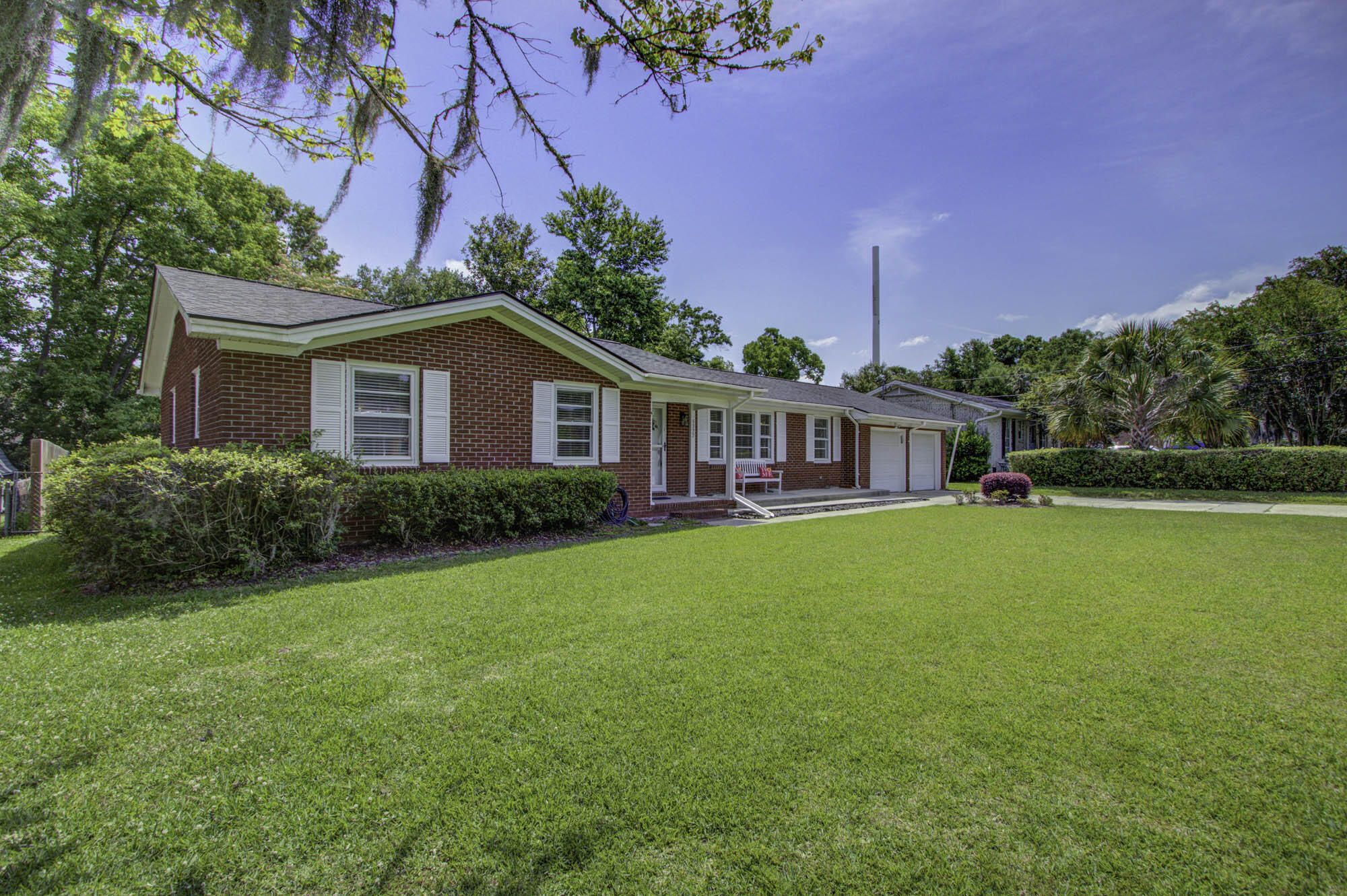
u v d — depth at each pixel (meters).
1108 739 2.80
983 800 2.33
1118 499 17.47
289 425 7.95
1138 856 2.00
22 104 3.79
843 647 4.09
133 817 2.21
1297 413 23.39
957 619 4.76
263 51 3.29
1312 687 3.40
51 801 2.30
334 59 3.43
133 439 13.84
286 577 6.39
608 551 8.07
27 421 21.28
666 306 33.03
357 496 7.52
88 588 5.95
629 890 1.86
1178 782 2.44
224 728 2.91
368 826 2.18
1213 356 18.75
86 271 20.94
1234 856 2.00
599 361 11.35
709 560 7.38
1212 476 17.98
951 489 22.89
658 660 3.83
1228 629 4.48
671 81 3.83
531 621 4.68
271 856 2.02
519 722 2.96
